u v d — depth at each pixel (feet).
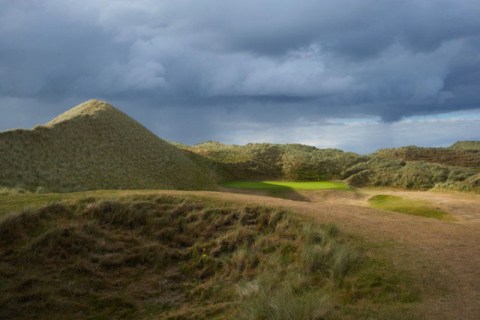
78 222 44.29
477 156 202.49
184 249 42.98
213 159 168.35
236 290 34.94
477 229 46.68
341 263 33.83
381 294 29.22
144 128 158.40
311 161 167.94
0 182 86.69
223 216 47.39
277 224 45.34
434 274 31.40
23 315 32.27
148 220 46.62
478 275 31.09
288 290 31.30
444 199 100.58
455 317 24.38
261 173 162.20
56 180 97.04
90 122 133.90
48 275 36.94
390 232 43.19
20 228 41.34
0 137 102.78
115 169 115.85
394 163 161.89
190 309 33.81
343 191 123.85
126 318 33.40
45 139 112.27
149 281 38.45
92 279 37.52
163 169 131.64
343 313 25.98
